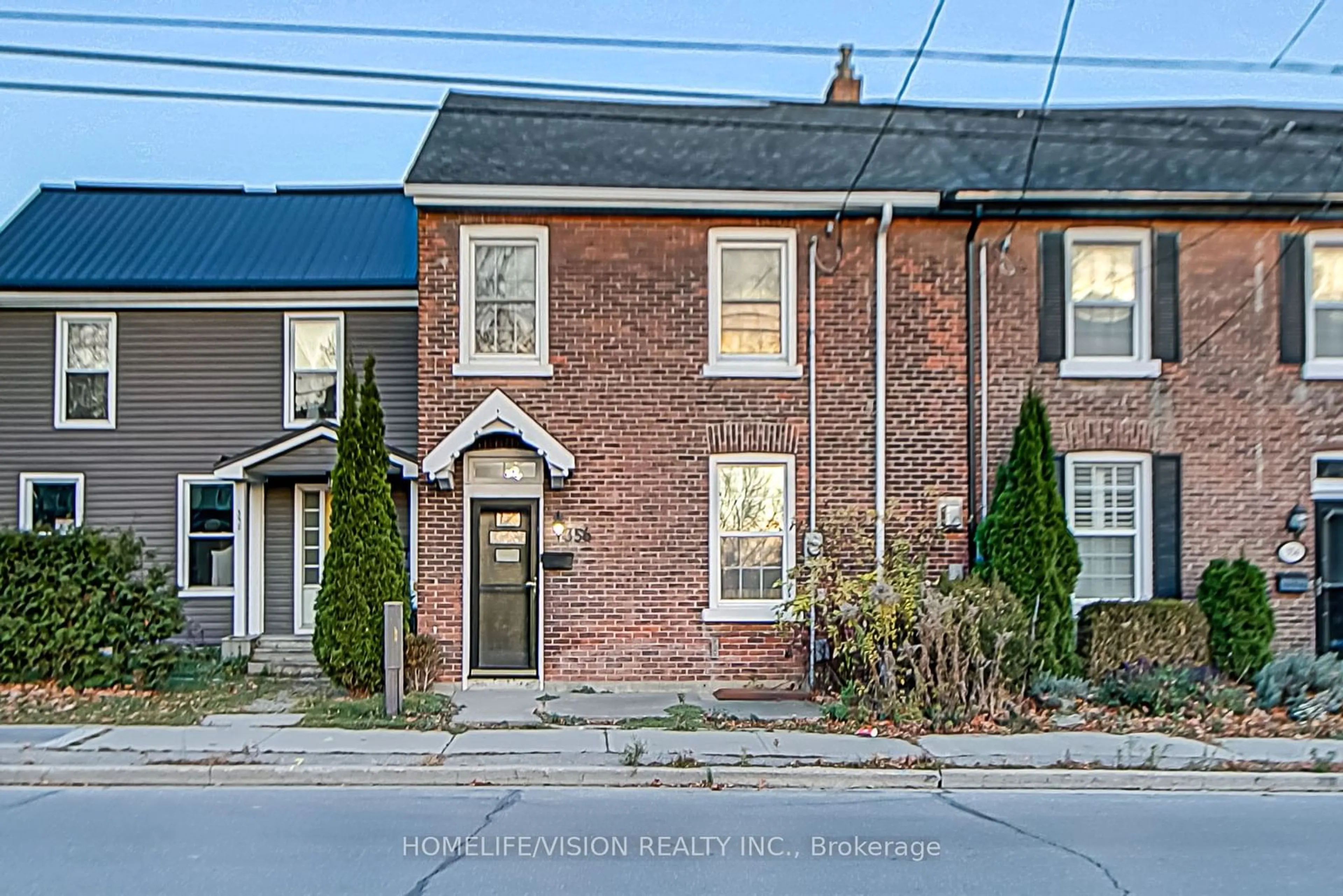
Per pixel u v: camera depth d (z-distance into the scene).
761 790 9.12
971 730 10.91
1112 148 15.61
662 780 9.29
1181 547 13.78
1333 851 7.26
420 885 6.31
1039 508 12.64
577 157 14.41
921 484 13.72
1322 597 13.84
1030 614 12.47
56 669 12.72
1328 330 14.14
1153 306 13.89
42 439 16.38
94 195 18.80
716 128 15.95
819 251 13.73
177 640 16.16
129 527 15.54
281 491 16.31
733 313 13.76
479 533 13.56
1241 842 7.48
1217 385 13.89
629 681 13.40
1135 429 13.79
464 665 13.35
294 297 16.30
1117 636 12.73
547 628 13.39
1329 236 14.06
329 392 16.44
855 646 11.74
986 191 13.47
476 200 13.25
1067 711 11.70
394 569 12.45
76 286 16.08
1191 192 13.67
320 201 18.98
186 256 16.95
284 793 8.84
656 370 13.52
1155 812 8.41
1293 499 13.85
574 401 13.45
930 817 8.15
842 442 13.66
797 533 13.55
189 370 16.45
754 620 13.41
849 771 9.38
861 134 15.69
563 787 9.16
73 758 9.58
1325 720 11.41
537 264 13.52
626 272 13.54
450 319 13.34
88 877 6.43
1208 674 12.49
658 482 13.49
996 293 13.84
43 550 12.75
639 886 6.35
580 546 13.43
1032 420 12.84
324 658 12.27
